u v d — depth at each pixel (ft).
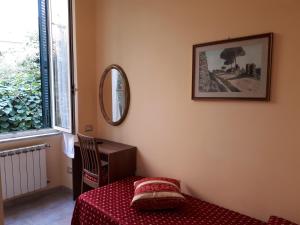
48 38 11.25
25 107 11.23
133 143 9.82
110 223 6.46
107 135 10.87
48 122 11.77
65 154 11.44
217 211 6.90
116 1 9.87
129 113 9.86
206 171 7.71
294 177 6.11
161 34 8.52
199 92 7.62
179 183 7.84
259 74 6.41
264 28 6.31
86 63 10.69
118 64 10.07
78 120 10.62
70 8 10.09
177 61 8.16
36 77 11.54
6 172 9.66
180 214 6.66
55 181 11.65
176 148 8.43
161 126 8.80
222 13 7.03
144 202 6.68
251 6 6.48
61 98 10.94
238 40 6.72
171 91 8.41
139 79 9.36
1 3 10.33
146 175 9.45
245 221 6.43
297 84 5.91
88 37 10.66
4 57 10.63
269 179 6.50
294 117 6.00
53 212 9.70
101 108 10.87
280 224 5.78
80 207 7.50
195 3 7.57
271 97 6.31
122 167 9.22
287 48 5.99
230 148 7.15
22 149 10.05
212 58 7.26
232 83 6.92
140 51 9.23
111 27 10.18
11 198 10.12
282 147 6.24
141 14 9.06
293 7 5.85
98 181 8.90
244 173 6.93
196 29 7.61
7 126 10.63
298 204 6.09
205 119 7.61
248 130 6.77
